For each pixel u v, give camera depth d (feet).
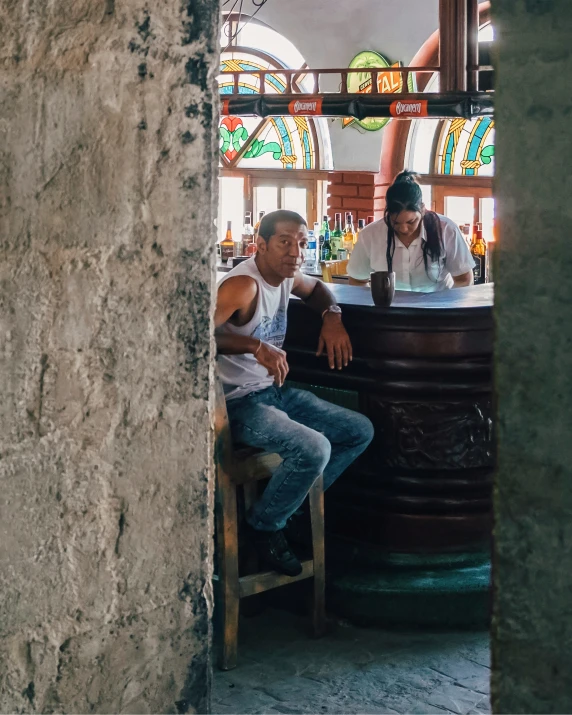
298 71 21.70
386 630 11.91
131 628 6.24
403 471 12.63
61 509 5.86
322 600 11.68
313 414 11.98
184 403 6.35
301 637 11.74
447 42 20.24
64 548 5.90
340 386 12.92
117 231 5.94
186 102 6.15
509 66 4.62
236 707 10.11
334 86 29.04
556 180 4.53
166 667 6.43
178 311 6.26
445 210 28.04
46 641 5.87
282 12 29.66
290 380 13.53
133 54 5.89
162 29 5.98
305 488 10.91
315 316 13.00
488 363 12.39
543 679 4.85
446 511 12.60
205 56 6.19
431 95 20.10
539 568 4.82
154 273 6.12
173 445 6.32
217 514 10.93
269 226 11.33
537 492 4.78
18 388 5.65
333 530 13.25
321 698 10.32
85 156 5.78
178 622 6.46
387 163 28.73
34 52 5.55
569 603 4.72
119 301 5.99
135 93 5.93
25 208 5.59
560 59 4.46
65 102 5.68
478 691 10.46
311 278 12.61
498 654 5.00
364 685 10.60
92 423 5.95
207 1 6.15
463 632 11.87
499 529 4.94
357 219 29.25
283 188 30.96
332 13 28.63
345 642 11.61
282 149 30.83
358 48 28.35
